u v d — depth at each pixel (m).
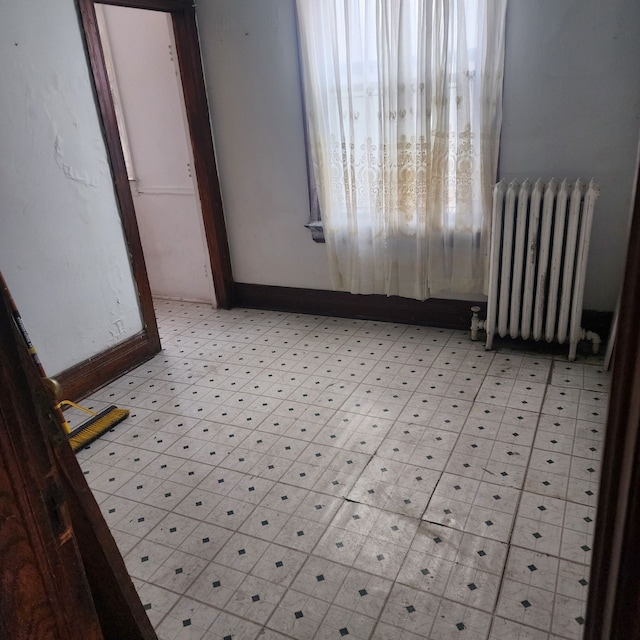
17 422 0.60
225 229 3.72
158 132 3.69
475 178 2.81
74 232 2.65
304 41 2.89
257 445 2.28
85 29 2.58
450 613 1.49
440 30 2.58
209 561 1.72
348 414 2.45
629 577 0.58
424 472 2.04
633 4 2.37
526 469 2.02
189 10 3.20
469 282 2.99
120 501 2.01
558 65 2.56
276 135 3.33
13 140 2.34
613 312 2.70
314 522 1.84
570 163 2.69
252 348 3.21
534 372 2.68
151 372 3.00
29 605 0.65
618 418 0.60
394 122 2.84
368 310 3.46
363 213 3.12
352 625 1.48
